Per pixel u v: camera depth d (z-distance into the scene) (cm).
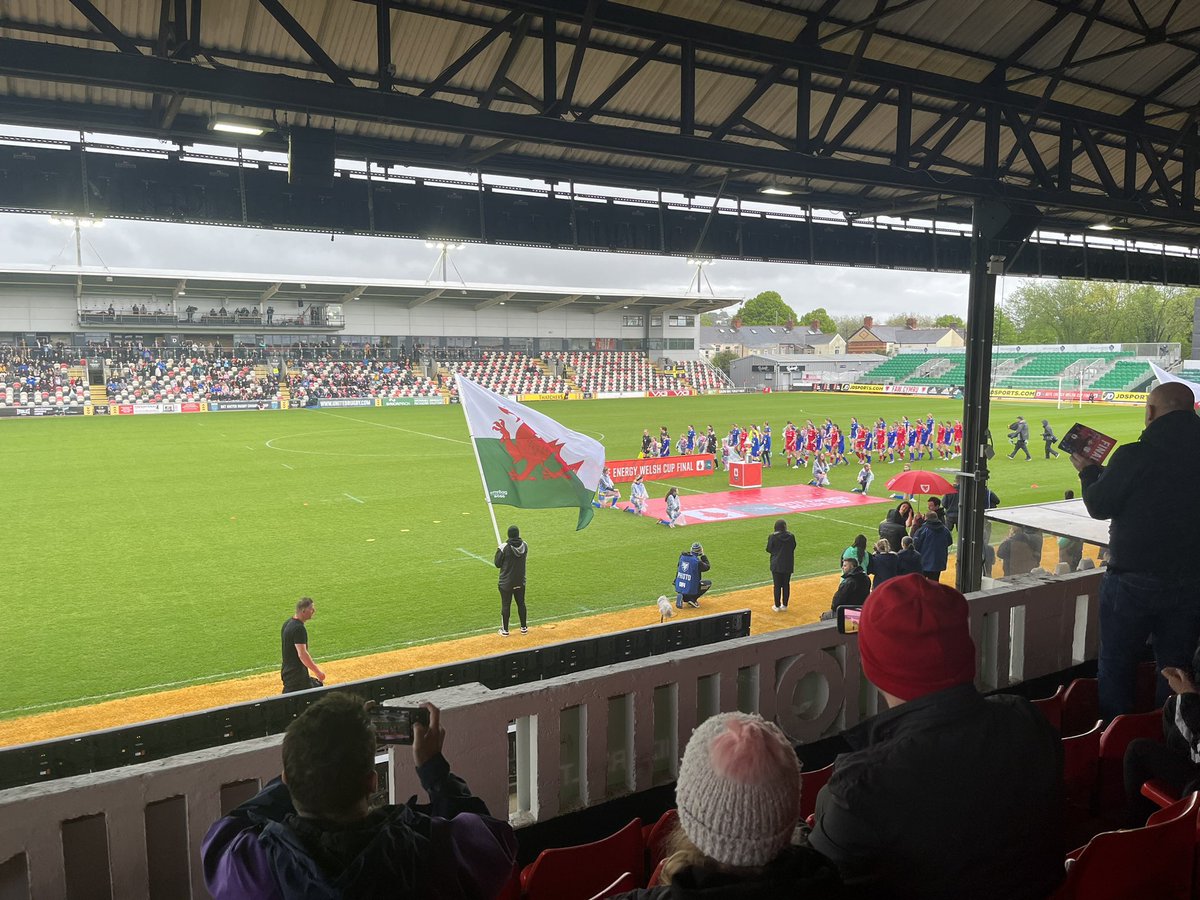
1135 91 1294
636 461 2766
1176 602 425
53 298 5947
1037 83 1223
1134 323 8688
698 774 159
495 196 1255
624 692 395
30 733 939
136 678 1098
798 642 452
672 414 5588
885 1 962
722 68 1100
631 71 980
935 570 1334
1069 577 584
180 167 1073
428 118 871
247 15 881
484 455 1219
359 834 183
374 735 194
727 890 153
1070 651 581
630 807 405
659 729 422
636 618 1345
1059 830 206
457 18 923
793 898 155
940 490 1638
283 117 1065
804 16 1005
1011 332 9406
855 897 169
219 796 301
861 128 1312
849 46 1073
